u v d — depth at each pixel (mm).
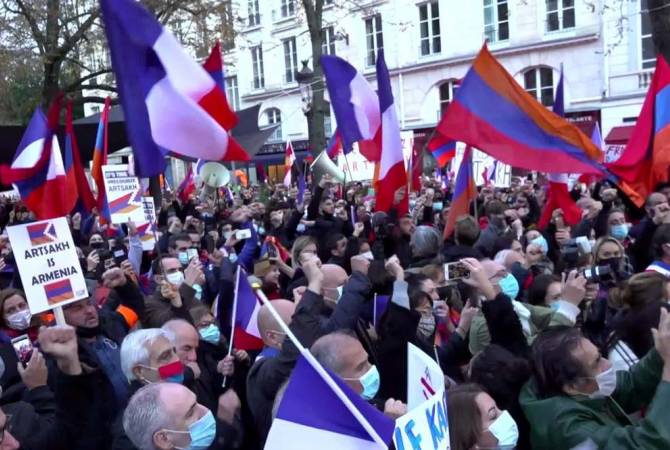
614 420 3373
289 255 8852
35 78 29797
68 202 9000
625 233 8125
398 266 5086
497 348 3770
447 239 8336
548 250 8617
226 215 14070
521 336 4184
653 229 7152
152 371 3773
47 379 4074
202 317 5180
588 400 3264
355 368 3453
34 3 19312
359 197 15367
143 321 5316
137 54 5422
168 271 6793
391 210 8359
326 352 3475
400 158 8203
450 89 32531
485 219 10805
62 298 4520
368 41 34719
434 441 2545
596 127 14461
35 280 4418
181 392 3191
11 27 19922
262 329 4465
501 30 30141
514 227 9000
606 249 5742
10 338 5137
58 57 19359
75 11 22141
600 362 3318
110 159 32531
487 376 3613
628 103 26625
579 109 27859
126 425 3160
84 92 40031
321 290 4809
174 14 21531
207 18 21953
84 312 4730
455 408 3223
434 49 32750
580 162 7074
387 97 8086
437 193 15953
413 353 3010
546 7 28641
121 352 3871
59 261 4547
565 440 3094
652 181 9305
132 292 5594
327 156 13594
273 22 39000
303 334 4332
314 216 10414
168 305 5391
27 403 3721
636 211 9578
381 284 5008
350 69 8922
